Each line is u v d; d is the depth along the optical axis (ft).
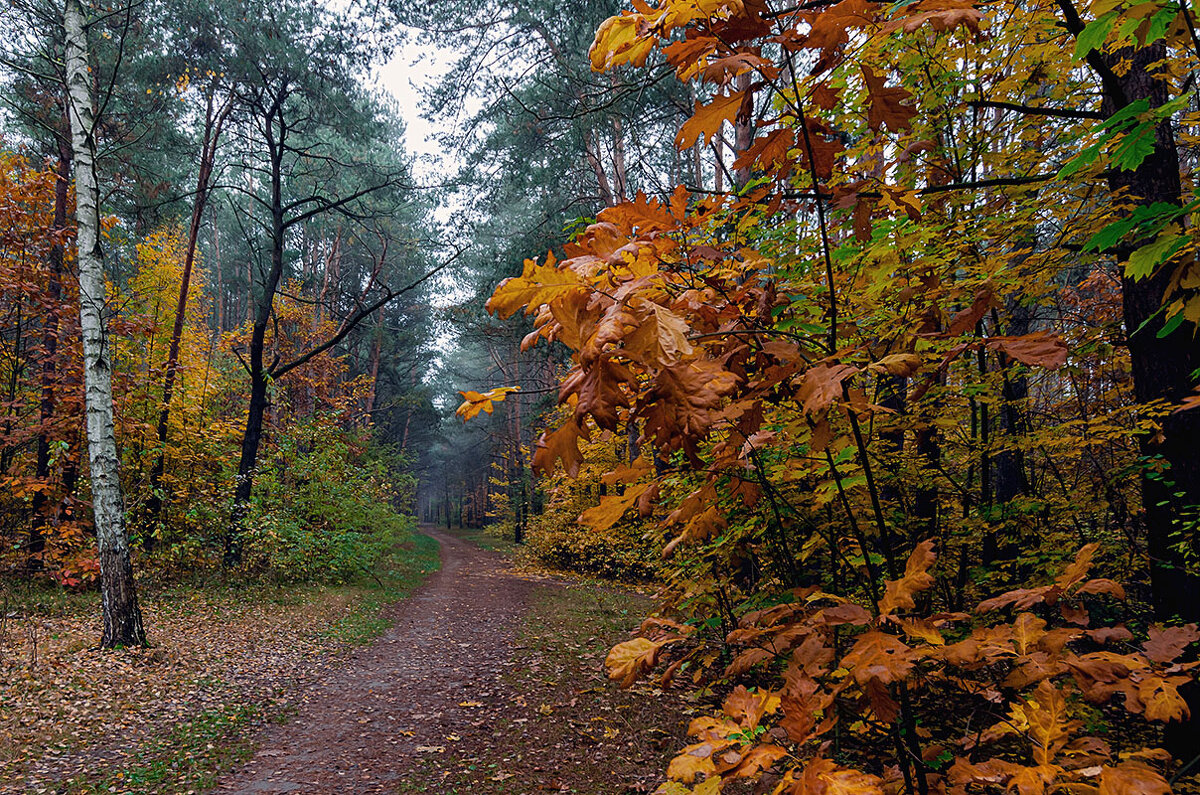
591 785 12.87
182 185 47.80
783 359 3.20
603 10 28.96
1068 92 11.03
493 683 20.44
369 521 46.03
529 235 40.57
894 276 7.87
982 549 13.44
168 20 35.58
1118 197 9.36
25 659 19.24
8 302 31.07
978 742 3.61
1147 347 10.29
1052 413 15.81
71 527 28.45
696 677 9.32
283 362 62.85
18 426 32.63
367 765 14.37
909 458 11.02
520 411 85.71
